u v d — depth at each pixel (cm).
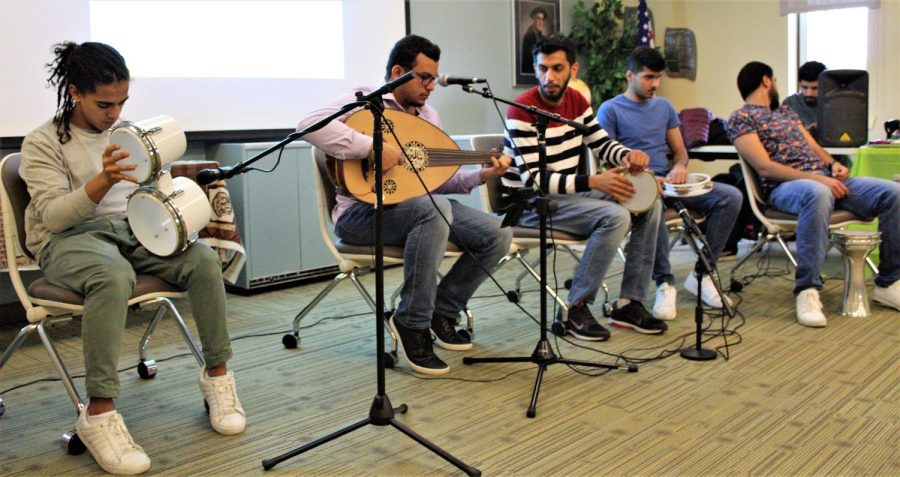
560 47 276
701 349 260
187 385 240
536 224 282
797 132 338
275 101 396
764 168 322
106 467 176
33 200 191
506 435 195
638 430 197
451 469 176
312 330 305
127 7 343
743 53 623
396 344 252
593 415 207
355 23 427
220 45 374
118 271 181
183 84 362
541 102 284
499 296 355
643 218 286
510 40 540
